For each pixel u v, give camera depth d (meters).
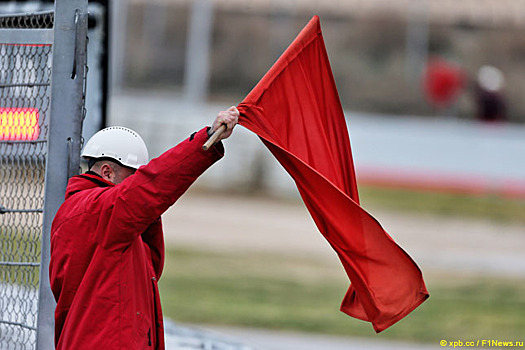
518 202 76.50
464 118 99.75
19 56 13.03
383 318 11.47
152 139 77.94
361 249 11.45
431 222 66.06
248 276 42.50
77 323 10.05
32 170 12.45
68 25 11.39
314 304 36.28
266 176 76.88
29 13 12.25
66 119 11.45
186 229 57.34
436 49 108.31
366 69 106.12
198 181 76.06
